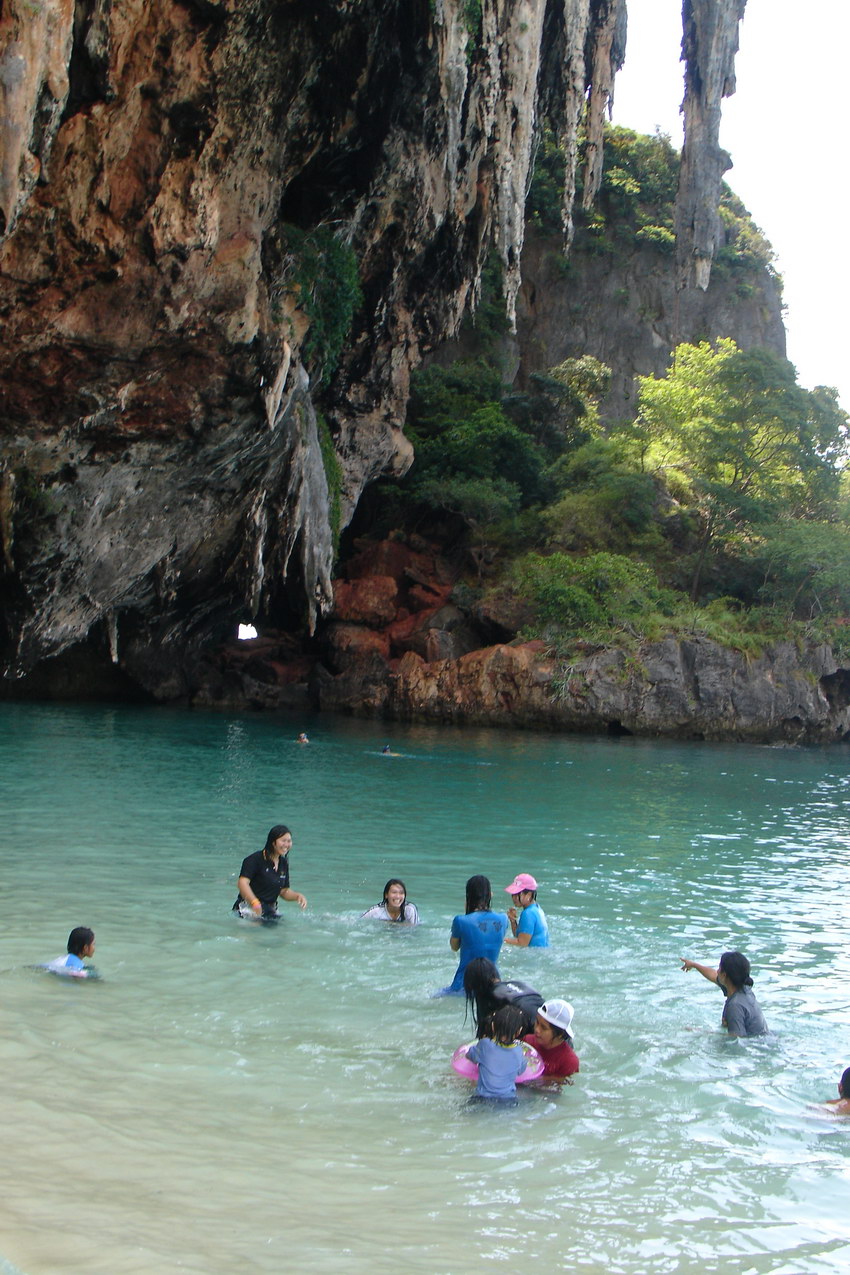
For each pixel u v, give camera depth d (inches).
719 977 309.7
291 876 481.7
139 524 1041.5
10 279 786.8
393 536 1802.4
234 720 1402.6
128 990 298.7
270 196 886.4
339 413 1344.7
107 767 847.7
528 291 2442.2
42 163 684.1
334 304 1040.8
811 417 1830.7
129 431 911.0
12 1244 158.6
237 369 901.2
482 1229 179.8
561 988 333.4
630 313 2475.4
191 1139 206.1
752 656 1496.1
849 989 351.3
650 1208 192.5
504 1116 232.2
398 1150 210.8
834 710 1585.9
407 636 1617.9
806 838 706.2
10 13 613.3
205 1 740.0
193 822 609.3
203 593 1347.2
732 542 1787.6
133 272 812.6
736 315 2561.5
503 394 2111.2
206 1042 262.5
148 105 767.1
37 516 923.4
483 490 1744.6
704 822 749.9
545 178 2391.7
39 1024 263.9
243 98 802.2
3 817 587.2
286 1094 234.5
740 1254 177.2
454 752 1122.0
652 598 1573.6
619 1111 239.6
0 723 1170.0
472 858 552.7
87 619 1120.8
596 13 1289.4
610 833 669.3
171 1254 160.7
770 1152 221.0
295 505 1150.3
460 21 915.4
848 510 1835.6
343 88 882.8
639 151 2541.8
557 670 1445.6
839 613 1662.2
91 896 410.3
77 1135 202.4
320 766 939.3
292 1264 161.5
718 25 1487.5
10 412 856.9
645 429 1980.8
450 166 985.5
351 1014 292.2
